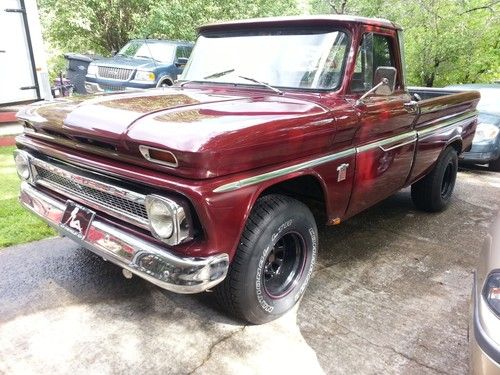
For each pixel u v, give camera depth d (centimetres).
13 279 324
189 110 251
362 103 316
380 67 324
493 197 589
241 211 232
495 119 727
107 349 256
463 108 501
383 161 354
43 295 306
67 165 275
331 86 313
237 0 1568
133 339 265
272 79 331
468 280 353
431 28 1490
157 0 1541
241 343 266
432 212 511
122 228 246
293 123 255
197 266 221
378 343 271
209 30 384
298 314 298
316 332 280
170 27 1459
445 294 330
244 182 231
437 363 256
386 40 358
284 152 254
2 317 280
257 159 238
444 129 453
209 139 212
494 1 1485
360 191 337
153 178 222
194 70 378
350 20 317
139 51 1128
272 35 345
